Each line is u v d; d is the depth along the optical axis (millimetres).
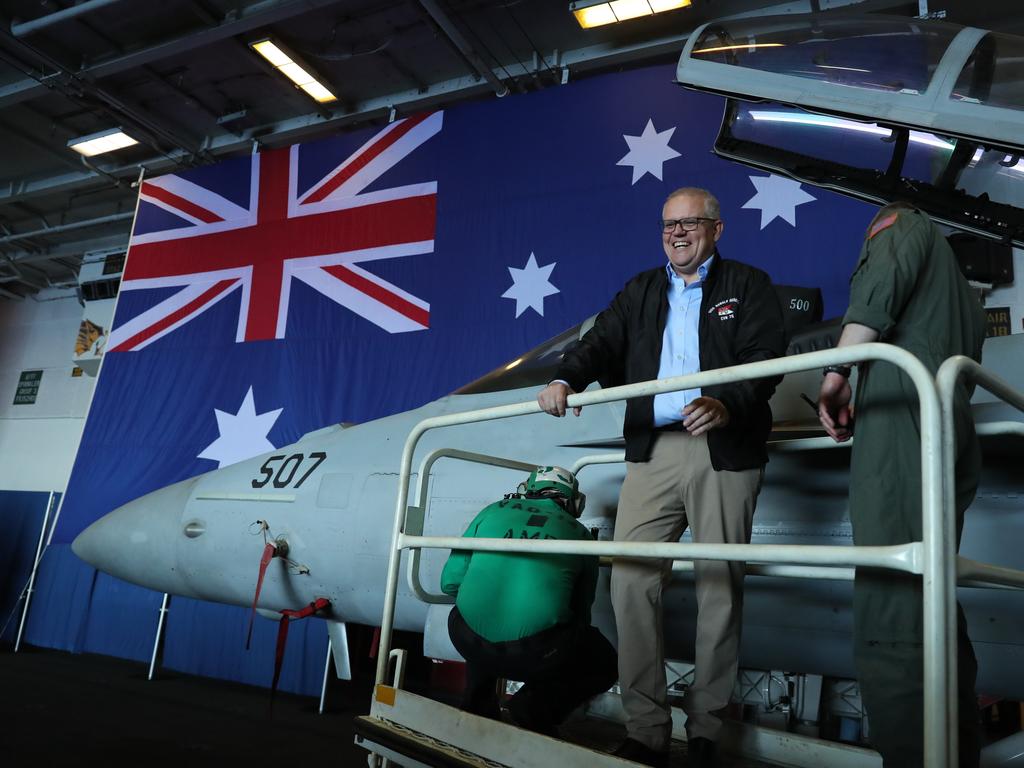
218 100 8250
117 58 7309
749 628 2414
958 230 2430
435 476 3098
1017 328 5707
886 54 2236
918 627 1311
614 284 5750
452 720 1872
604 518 2646
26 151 9336
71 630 7262
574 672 2146
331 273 6992
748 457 1910
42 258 11586
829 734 2992
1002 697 2096
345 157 7328
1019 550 2055
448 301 6375
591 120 6266
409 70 7543
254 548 3602
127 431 7469
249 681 6008
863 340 1430
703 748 1815
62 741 3580
